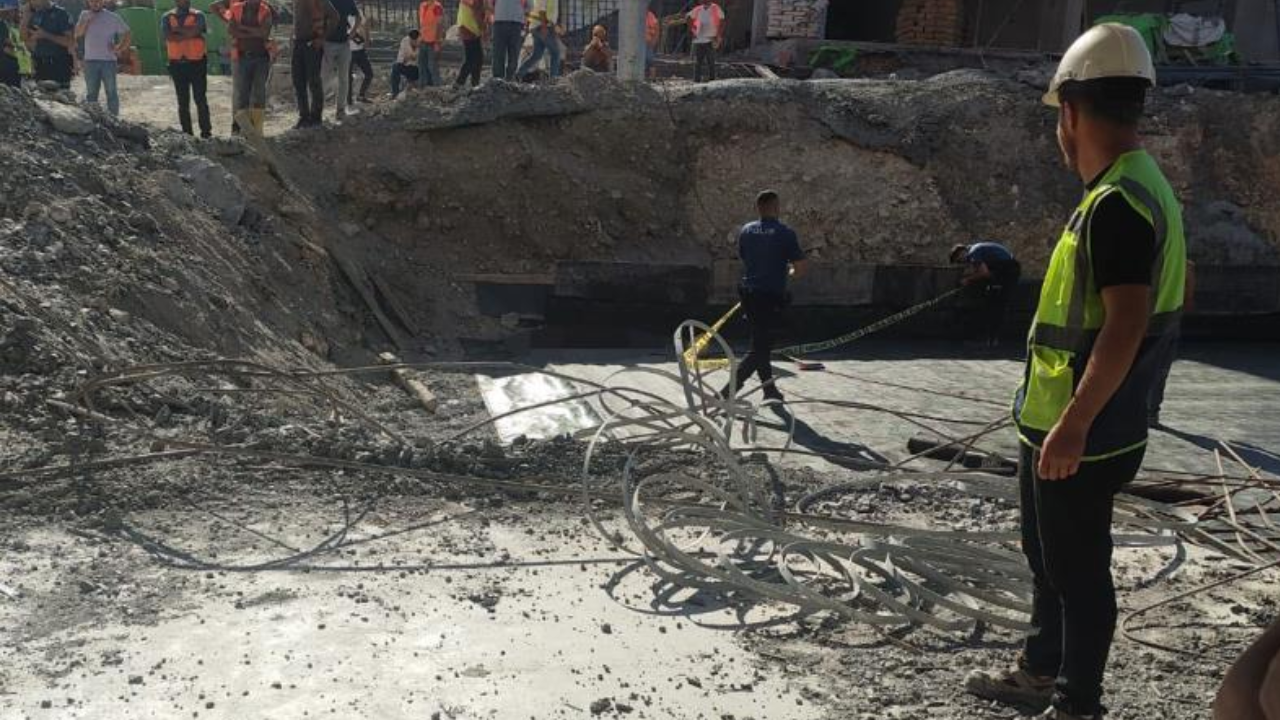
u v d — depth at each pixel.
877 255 13.67
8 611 3.91
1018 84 14.96
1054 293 2.96
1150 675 3.97
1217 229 14.41
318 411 7.27
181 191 9.91
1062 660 3.20
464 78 14.56
